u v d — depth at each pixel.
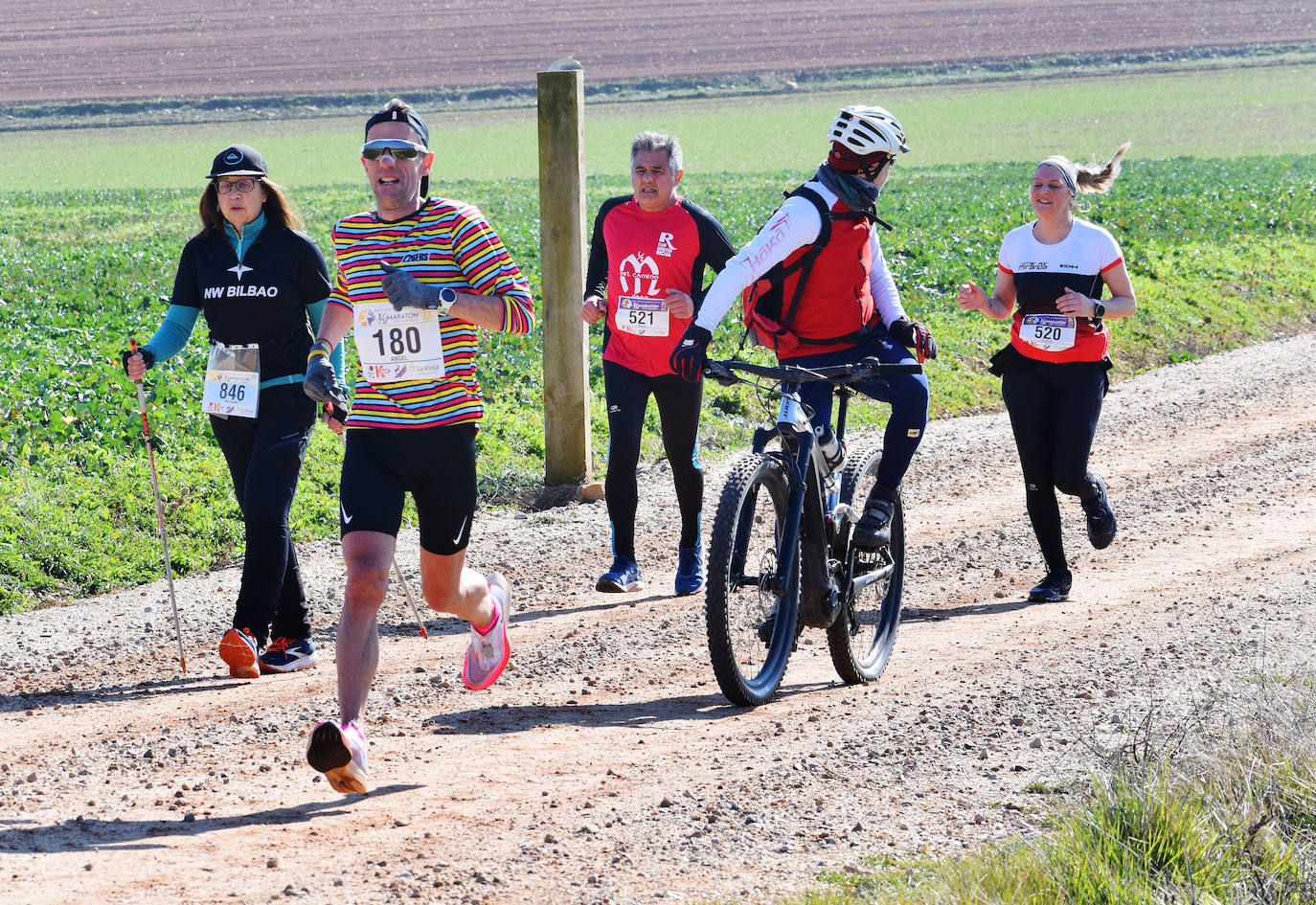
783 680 15.93
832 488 15.06
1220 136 164.62
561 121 24.70
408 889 9.14
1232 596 18.81
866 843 10.12
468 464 11.69
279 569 16.09
